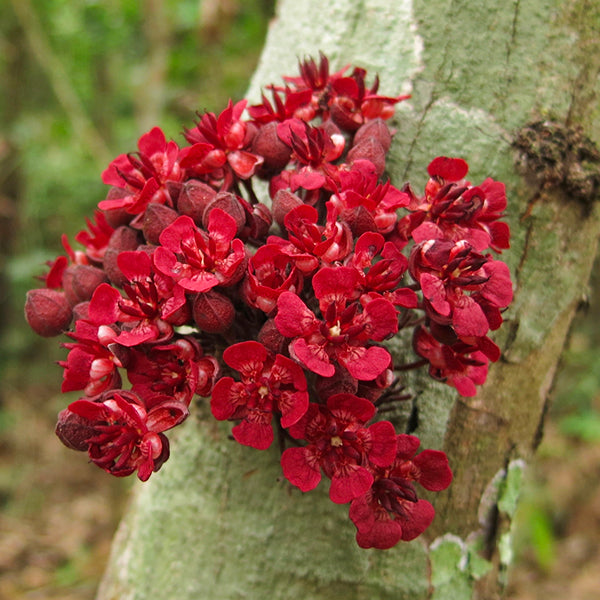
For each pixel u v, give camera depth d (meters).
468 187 0.19
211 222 0.18
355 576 0.21
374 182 0.19
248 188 0.21
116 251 0.19
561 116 0.22
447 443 0.22
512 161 0.22
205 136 0.20
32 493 0.69
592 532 0.61
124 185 0.20
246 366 0.17
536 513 0.54
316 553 0.22
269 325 0.17
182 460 0.23
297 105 0.21
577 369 0.68
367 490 0.17
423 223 0.18
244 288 0.18
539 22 0.22
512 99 0.22
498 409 0.22
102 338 0.17
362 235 0.17
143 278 0.18
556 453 0.67
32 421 0.82
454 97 0.22
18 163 0.84
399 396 0.21
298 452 0.17
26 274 0.76
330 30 0.24
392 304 0.17
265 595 0.22
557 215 0.22
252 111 0.21
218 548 0.22
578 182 0.22
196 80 0.70
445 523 0.22
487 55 0.22
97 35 0.81
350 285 0.17
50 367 0.92
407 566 0.22
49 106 0.90
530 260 0.22
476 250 0.19
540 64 0.22
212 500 0.23
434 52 0.22
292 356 0.16
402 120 0.22
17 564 0.56
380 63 0.23
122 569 0.25
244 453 0.22
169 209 0.18
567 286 0.23
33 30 0.76
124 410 0.16
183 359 0.18
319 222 0.20
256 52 0.64
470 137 0.22
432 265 0.17
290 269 0.18
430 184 0.19
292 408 0.16
